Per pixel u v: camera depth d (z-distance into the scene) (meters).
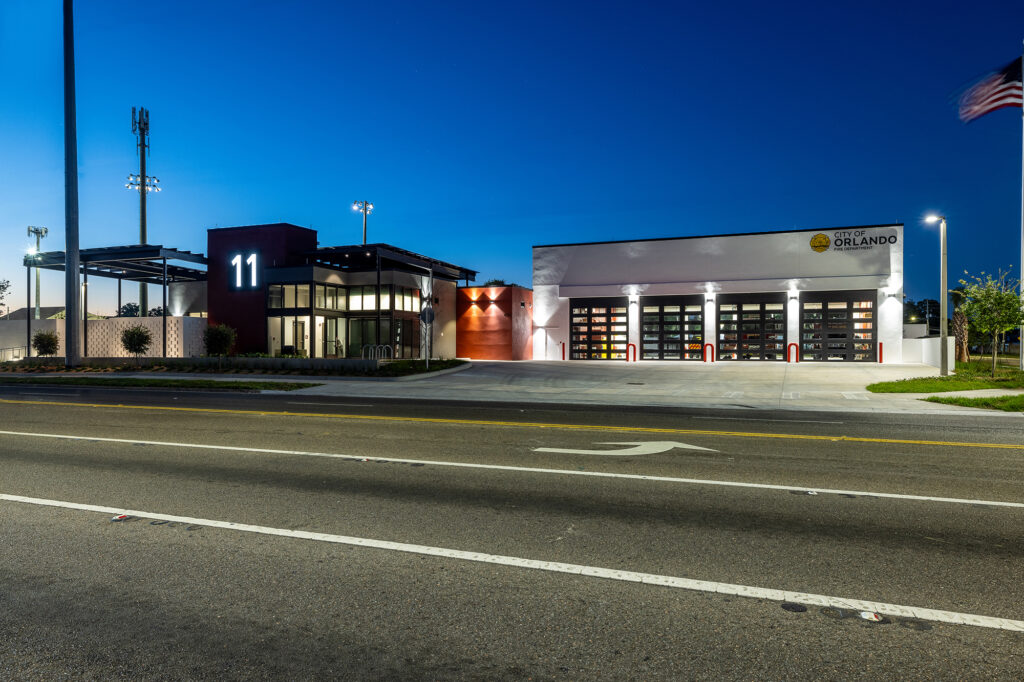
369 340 36.75
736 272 36.06
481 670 2.91
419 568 4.20
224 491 6.36
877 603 3.62
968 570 4.12
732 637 3.22
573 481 6.76
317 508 5.70
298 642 3.20
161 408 14.36
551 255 39.84
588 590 3.82
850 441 9.52
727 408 14.80
